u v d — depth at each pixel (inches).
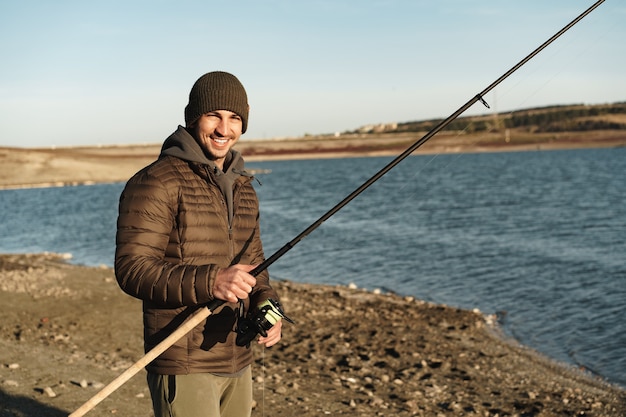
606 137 6919.3
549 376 323.6
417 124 7721.5
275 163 6412.4
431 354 359.3
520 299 520.4
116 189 2503.7
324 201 1752.0
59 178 2997.0
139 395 250.8
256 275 119.3
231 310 118.4
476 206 1465.3
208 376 115.3
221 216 117.6
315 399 267.7
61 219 1358.3
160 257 112.0
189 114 118.1
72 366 286.8
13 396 237.5
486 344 384.5
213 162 118.6
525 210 1339.8
